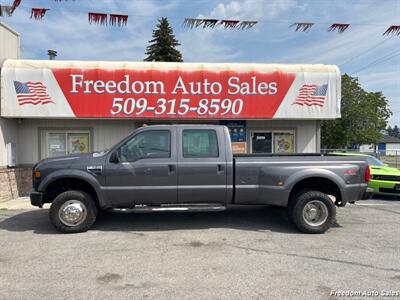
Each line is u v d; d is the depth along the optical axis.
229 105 10.40
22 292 3.68
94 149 10.87
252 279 4.02
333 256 4.84
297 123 11.45
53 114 9.89
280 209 7.98
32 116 9.80
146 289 3.76
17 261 4.62
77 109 9.98
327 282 3.94
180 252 5.00
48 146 10.76
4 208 8.32
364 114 35.69
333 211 6.06
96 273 4.21
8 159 9.92
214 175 6.13
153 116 10.20
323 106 10.72
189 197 6.14
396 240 5.66
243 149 11.23
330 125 37.00
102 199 6.01
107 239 5.65
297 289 3.75
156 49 35.31
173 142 6.14
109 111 10.08
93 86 10.03
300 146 11.48
